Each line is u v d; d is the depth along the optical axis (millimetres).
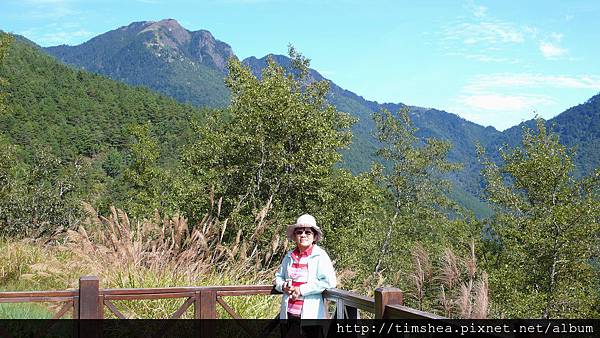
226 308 5344
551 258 20922
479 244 23938
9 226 16844
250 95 18781
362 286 9359
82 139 91062
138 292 5043
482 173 25844
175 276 7168
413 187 33562
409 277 9781
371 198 20203
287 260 5035
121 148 95500
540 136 23875
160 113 103625
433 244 28156
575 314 19531
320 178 17984
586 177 22859
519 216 23688
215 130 22109
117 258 7543
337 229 18234
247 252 8945
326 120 19766
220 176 18359
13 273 8938
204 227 8375
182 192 18047
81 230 8094
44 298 4746
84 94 108312
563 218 20391
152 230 8195
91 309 4855
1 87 29562
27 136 81562
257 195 17703
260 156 18172
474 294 8336
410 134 33938
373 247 27672
